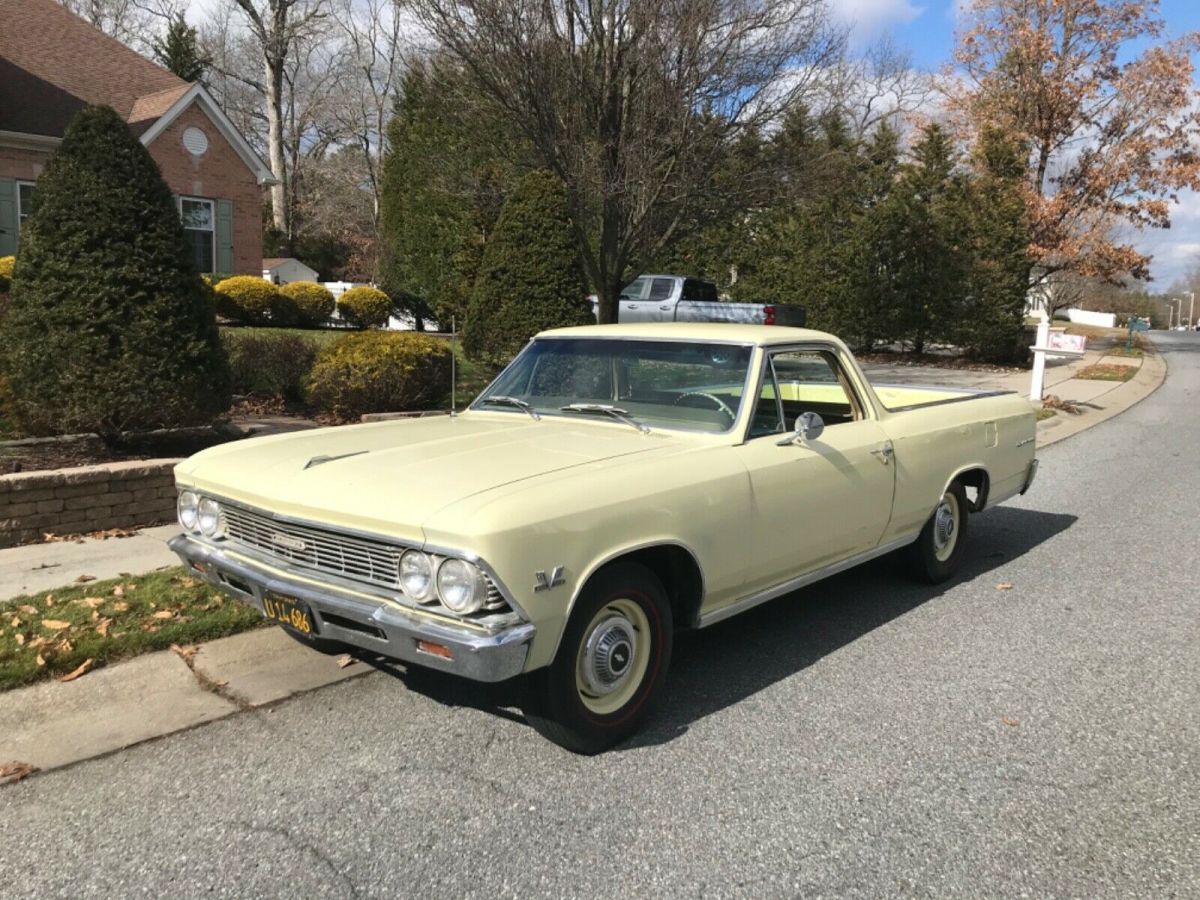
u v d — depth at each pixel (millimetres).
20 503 6117
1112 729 3914
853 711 4062
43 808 3201
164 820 3139
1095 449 11805
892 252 23641
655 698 3836
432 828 3109
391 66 40438
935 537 5809
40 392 6988
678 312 18000
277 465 3877
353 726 3832
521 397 5012
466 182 15133
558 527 3264
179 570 5543
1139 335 43531
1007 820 3197
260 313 19156
